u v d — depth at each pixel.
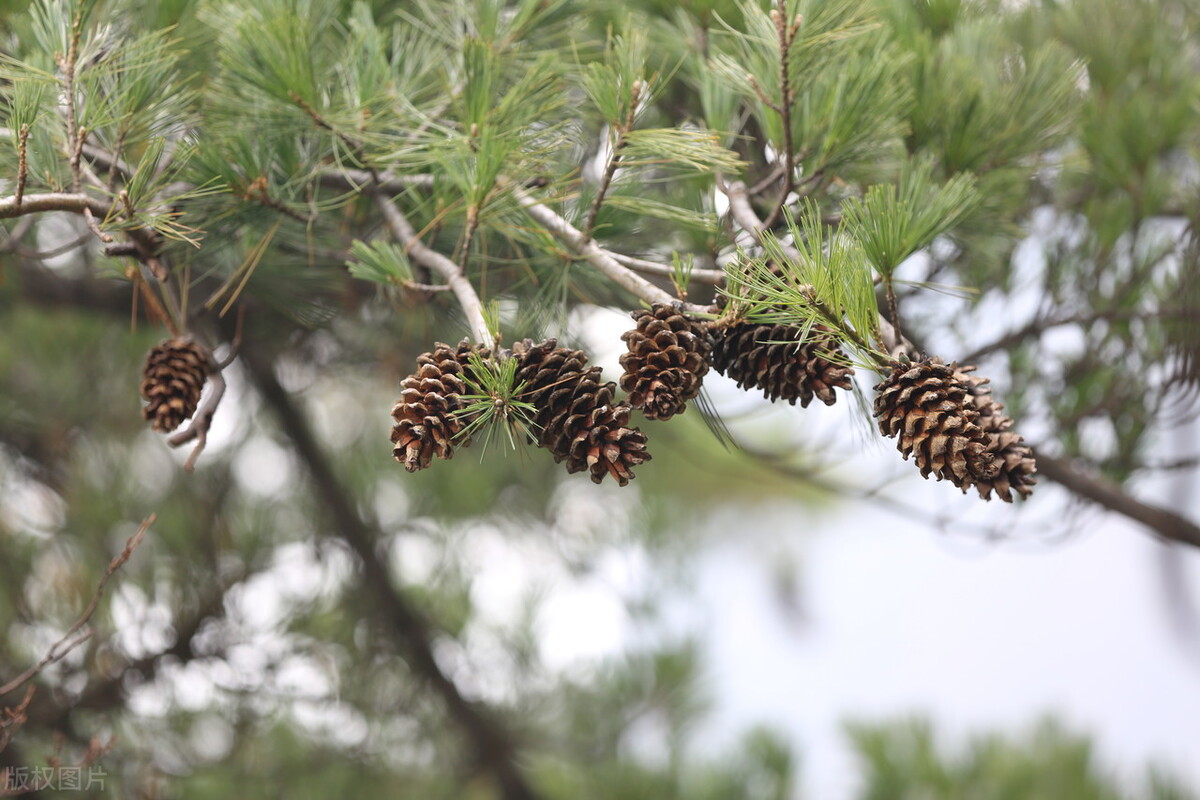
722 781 4.79
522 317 2.57
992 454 2.31
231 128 2.51
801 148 2.51
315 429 5.37
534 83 2.49
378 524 5.11
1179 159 3.30
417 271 2.53
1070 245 3.19
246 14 2.49
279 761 4.55
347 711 4.76
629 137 2.44
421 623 5.00
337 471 5.18
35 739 3.72
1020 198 2.77
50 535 4.38
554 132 2.50
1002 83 2.67
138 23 2.59
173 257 2.54
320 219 2.57
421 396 2.33
